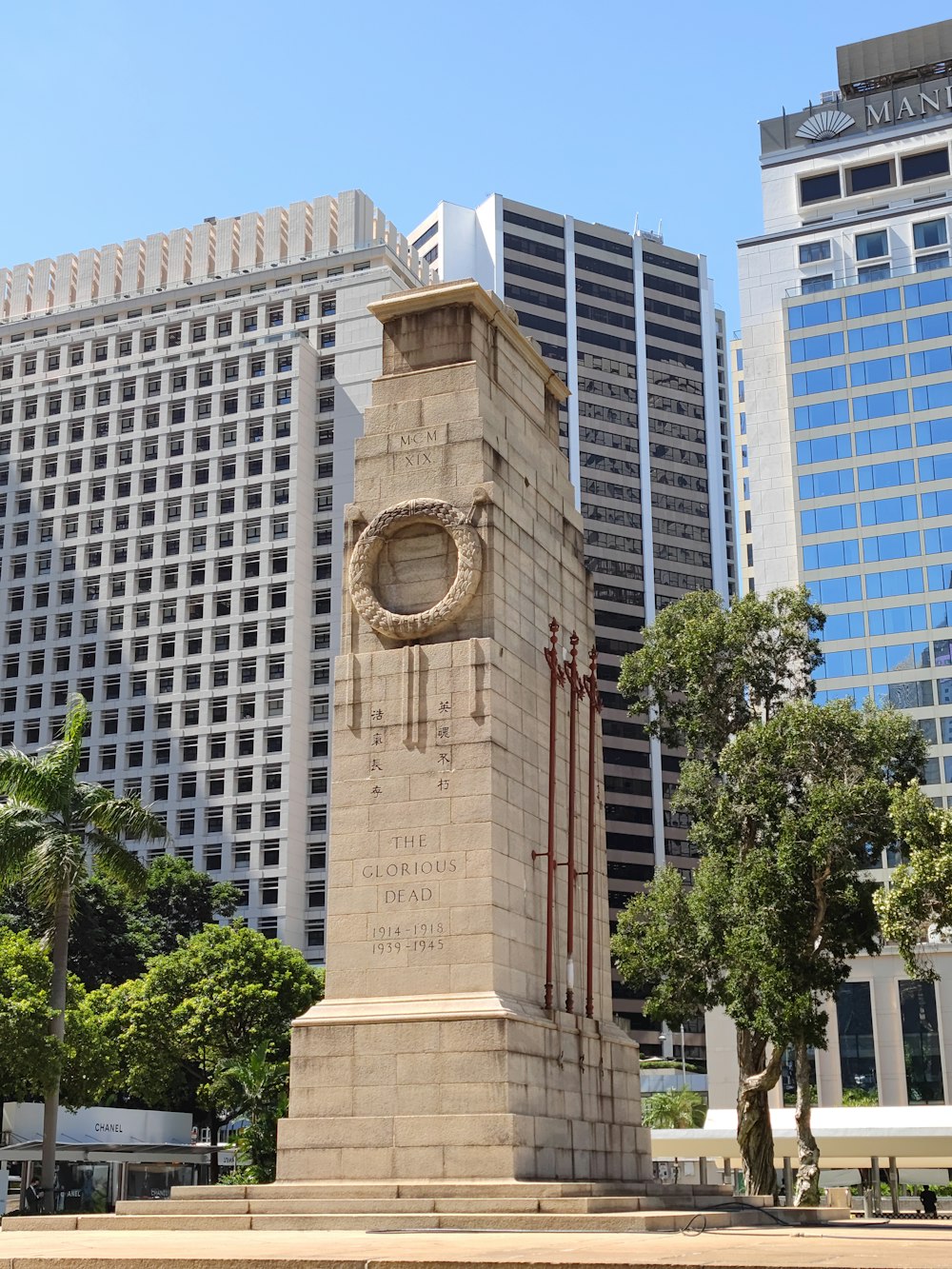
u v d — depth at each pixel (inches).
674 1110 3144.7
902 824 1459.2
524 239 6008.9
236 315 4938.5
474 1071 971.9
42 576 4896.7
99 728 4665.4
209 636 4613.7
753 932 1464.1
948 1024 2891.2
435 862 1039.0
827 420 3732.8
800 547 3668.8
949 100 4094.5
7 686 4817.9
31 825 1656.0
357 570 1130.0
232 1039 2477.9
